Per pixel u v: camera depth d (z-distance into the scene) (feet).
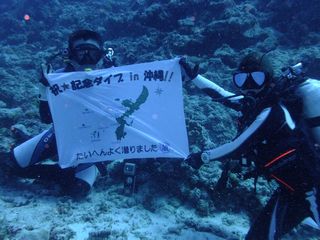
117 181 14.33
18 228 10.18
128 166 13.26
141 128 11.43
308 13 26.25
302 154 7.77
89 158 11.50
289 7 27.63
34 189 13.43
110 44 29.17
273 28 28.12
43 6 40.96
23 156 13.06
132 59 26.27
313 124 8.41
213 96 11.41
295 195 8.25
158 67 11.34
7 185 13.66
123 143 11.44
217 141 16.19
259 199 12.41
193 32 25.85
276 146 7.98
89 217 11.63
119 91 11.43
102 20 38.19
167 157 12.33
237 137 8.59
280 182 8.20
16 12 42.57
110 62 12.60
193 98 19.83
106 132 11.46
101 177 14.61
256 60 8.52
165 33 28.02
